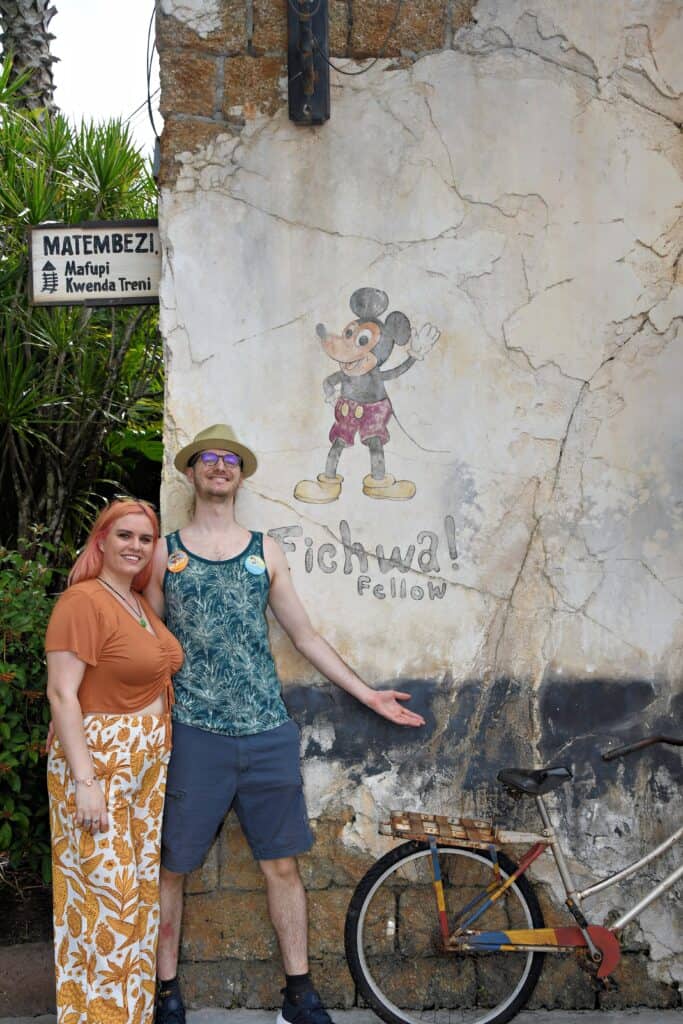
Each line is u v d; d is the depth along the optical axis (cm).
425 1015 378
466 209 386
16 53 709
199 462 355
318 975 380
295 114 378
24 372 556
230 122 383
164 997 361
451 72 386
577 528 387
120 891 320
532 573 386
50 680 320
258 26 383
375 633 383
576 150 388
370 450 384
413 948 381
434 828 362
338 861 381
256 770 350
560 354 388
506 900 378
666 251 389
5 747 395
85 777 314
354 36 384
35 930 399
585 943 354
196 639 348
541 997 381
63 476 571
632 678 387
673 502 390
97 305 399
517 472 387
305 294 384
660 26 388
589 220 388
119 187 613
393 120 385
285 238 383
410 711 382
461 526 386
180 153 383
